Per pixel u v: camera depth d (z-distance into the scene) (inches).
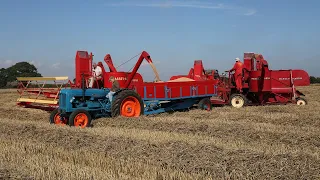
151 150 299.7
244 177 232.2
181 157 275.4
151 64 565.6
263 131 394.0
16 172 238.4
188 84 603.8
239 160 261.3
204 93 625.6
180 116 542.9
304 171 237.1
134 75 582.6
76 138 356.2
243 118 521.3
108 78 563.8
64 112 458.3
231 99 703.7
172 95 582.2
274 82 735.1
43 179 229.0
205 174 242.1
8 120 516.1
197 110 609.0
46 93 577.3
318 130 404.5
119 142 332.5
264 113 570.9
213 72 739.4
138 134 380.5
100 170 250.2
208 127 423.5
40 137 370.0
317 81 2556.6
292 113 572.1
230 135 383.6
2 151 306.0
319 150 309.3
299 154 272.5
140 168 255.3
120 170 256.8
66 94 453.7
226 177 233.8
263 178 230.5
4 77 2839.6
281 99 738.2
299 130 403.9
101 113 497.0
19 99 615.5
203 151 288.4
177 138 354.6
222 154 277.1
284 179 228.2
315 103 768.9
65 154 296.8
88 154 295.0
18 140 356.8
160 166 261.6
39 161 272.8
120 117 481.4
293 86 728.3
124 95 496.4
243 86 712.4
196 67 729.0
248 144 333.7
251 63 740.7
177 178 236.4
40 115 614.5
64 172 242.8
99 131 397.1
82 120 446.6
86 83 546.6
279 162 253.9
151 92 564.7
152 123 455.8
